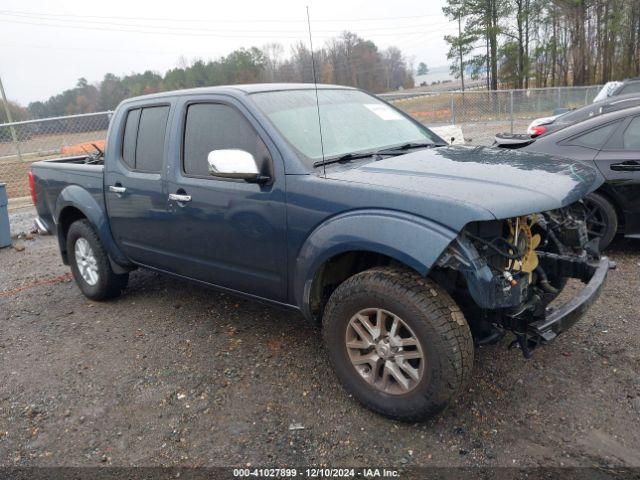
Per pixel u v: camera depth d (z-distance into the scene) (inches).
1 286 239.0
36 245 312.7
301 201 125.7
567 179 120.4
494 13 1729.8
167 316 187.5
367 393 121.7
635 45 1710.1
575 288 183.5
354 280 119.3
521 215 103.7
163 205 161.8
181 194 154.9
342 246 116.7
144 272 238.8
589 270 126.1
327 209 121.0
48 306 208.4
